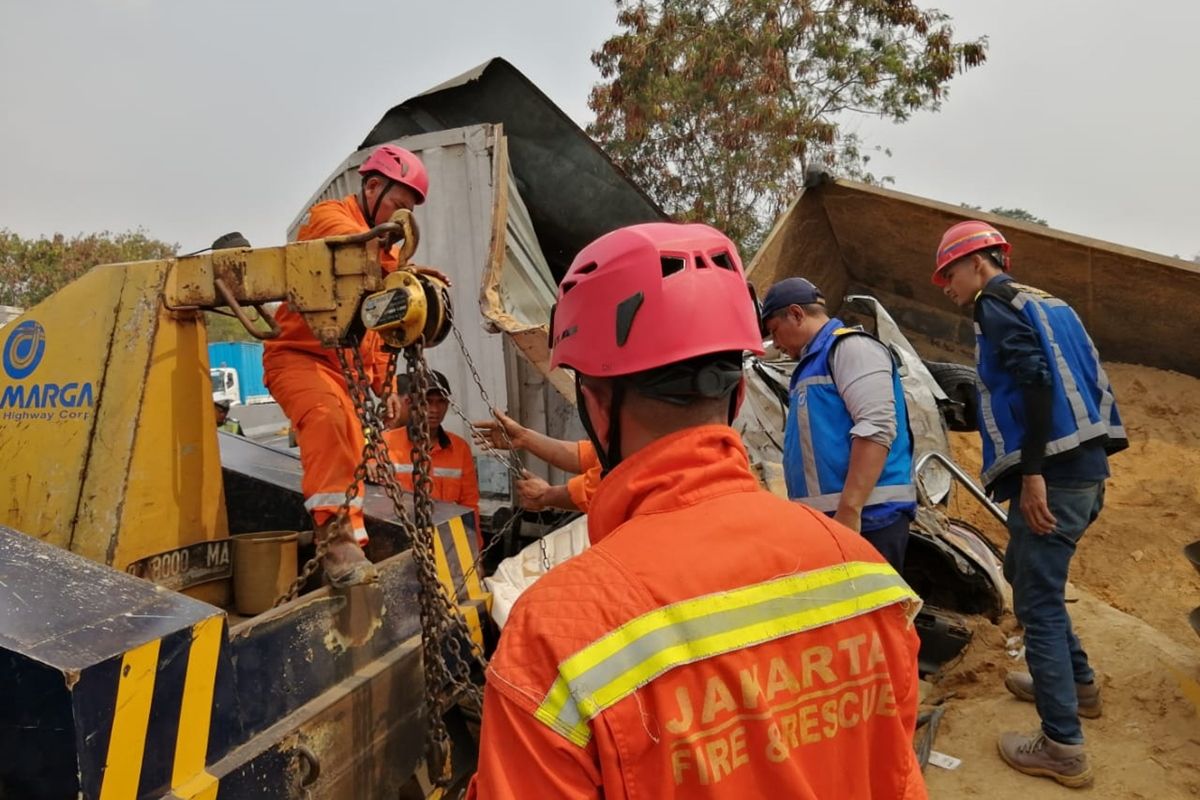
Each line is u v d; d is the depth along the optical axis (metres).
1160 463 6.37
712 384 1.08
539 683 0.91
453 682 2.36
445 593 2.41
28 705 1.57
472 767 3.00
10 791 1.61
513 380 5.09
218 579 2.82
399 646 2.59
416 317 2.21
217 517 2.84
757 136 12.45
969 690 3.99
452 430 5.20
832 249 7.68
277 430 13.24
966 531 4.84
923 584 4.50
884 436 3.14
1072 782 3.17
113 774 1.60
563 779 0.88
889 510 3.32
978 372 3.43
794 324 3.55
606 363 1.10
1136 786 3.18
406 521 2.32
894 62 12.48
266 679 2.05
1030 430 3.11
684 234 1.14
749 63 12.47
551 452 3.04
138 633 1.71
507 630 0.98
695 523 1.04
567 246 6.16
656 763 0.90
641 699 0.90
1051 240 6.15
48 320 2.72
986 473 3.43
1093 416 3.22
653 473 1.08
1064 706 3.20
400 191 3.18
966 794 3.19
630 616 0.94
